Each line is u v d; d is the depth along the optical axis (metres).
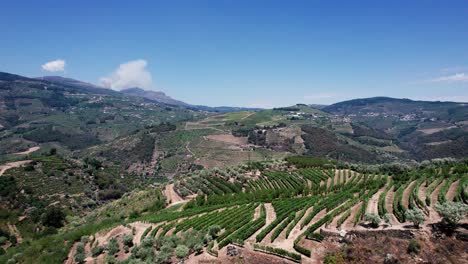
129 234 62.22
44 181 129.12
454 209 38.78
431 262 34.78
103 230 73.75
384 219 47.69
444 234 38.81
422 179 71.12
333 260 38.38
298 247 42.56
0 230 88.00
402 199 58.78
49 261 62.06
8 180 120.06
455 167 77.62
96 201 130.12
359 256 38.03
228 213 69.31
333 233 44.31
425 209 49.66
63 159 160.88
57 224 98.88
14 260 66.94
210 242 49.94
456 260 34.56
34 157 157.50
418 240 38.38
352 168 107.81
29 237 89.38
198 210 78.38
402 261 35.72
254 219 63.16
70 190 129.88
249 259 41.16
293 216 57.28
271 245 45.94
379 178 86.31
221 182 110.31
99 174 154.38
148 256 48.50
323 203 64.06
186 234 57.16
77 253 61.62
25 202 109.25
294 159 130.38
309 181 98.50
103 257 57.59
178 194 110.00
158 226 69.19
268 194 82.75
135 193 124.88
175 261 46.03
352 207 58.38
